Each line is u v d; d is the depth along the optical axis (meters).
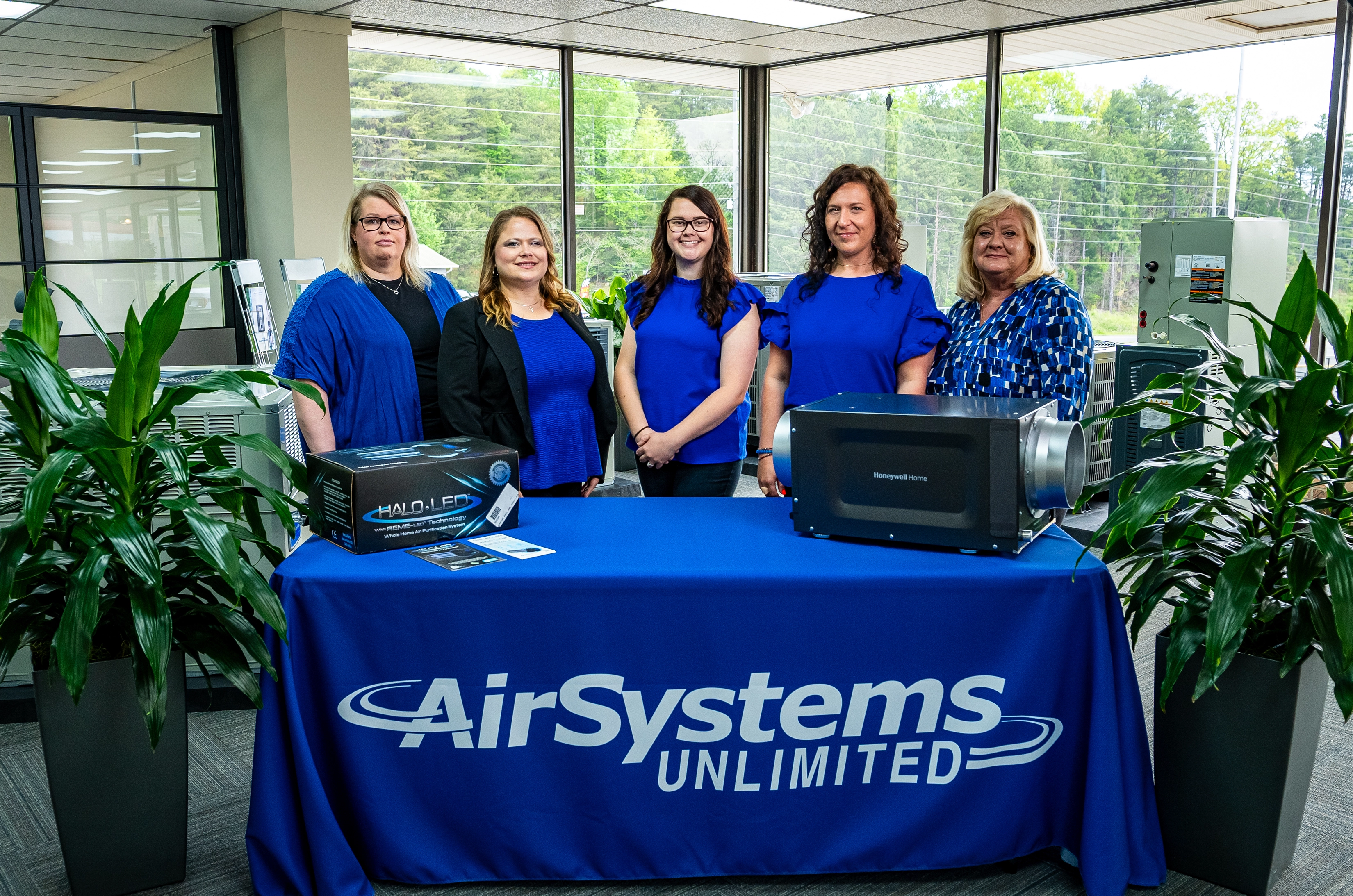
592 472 2.68
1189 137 5.36
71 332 5.91
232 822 2.16
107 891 1.86
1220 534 1.87
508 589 1.74
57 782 1.78
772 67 7.48
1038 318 2.24
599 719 1.80
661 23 5.98
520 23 5.99
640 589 1.75
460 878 1.86
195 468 1.89
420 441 2.30
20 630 1.73
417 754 1.81
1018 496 1.75
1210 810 1.87
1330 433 1.73
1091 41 5.71
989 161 6.24
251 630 1.78
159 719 1.67
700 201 2.59
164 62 6.79
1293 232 5.05
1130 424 4.41
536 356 2.54
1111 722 1.76
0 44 6.35
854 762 1.83
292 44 5.66
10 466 2.41
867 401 1.97
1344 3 4.69
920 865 1.87
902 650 1.77
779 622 1.76
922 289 2.48
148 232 6.09
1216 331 4.33
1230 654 1.67
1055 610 1.76
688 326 2.64
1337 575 1.57
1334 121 4.80
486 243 2.56
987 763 1.83
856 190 2.43
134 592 1.69
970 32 6.17
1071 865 1.90
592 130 7.03
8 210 5.68
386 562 1.81
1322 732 2.59
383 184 2.63
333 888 1.75
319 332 2.48
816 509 1.91
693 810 1.85
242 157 6.24
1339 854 2.01
